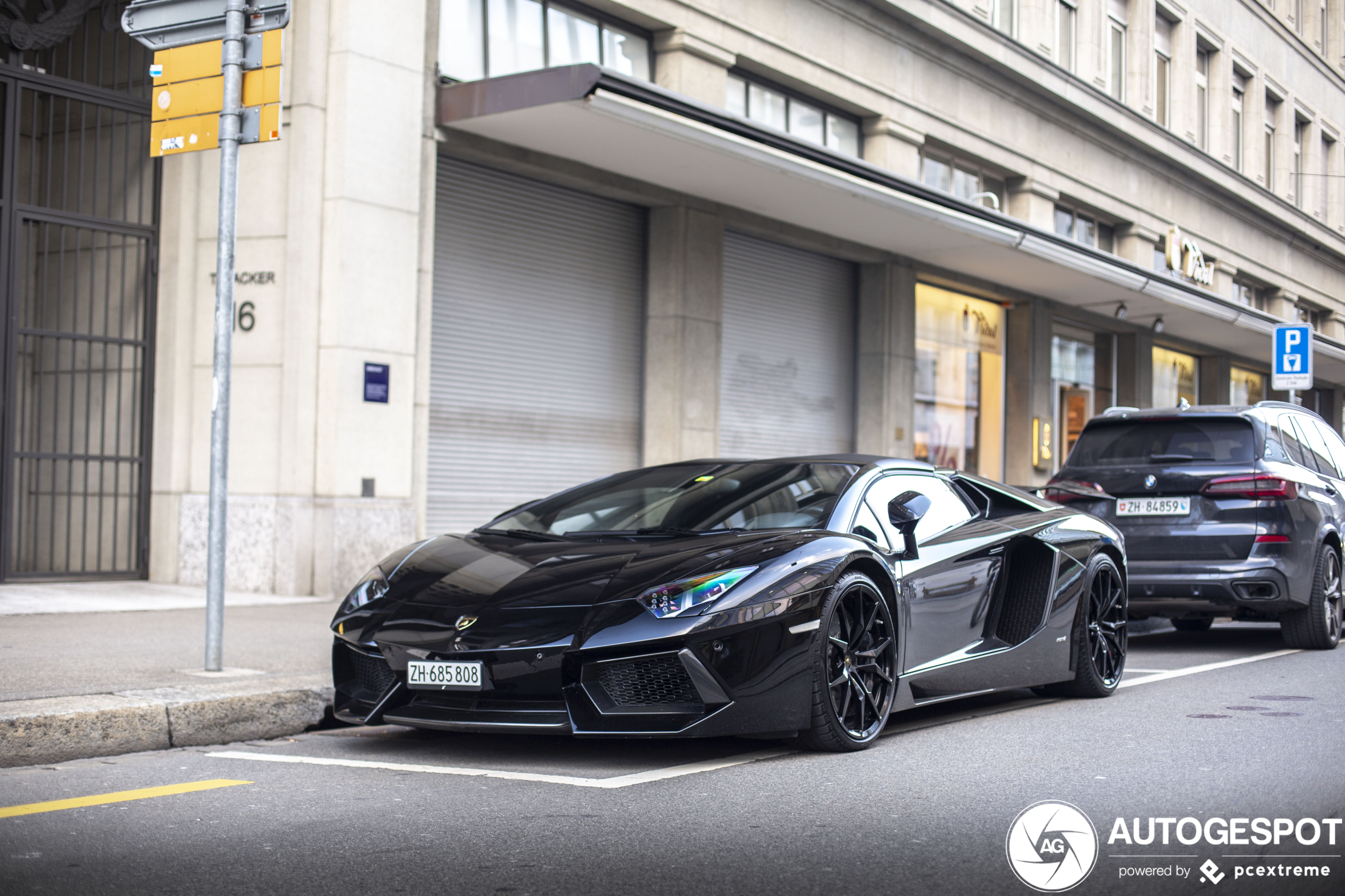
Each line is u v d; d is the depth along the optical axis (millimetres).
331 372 9281
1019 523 5711
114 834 3340
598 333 12164
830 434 15172
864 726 4547
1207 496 7758
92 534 9805
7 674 5234
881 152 15133
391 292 9656
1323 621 7949
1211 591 7648
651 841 3248
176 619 7516
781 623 4199
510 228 11234
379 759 4445
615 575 4352
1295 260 27688
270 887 2852
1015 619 5555
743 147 10500
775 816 3523
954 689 5082
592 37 11773
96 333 9820
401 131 9734
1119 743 4676
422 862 3055
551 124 10008
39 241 9734
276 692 5000
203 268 9711
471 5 10672
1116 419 8336
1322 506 8062
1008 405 18625
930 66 15992
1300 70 28266
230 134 5465
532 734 4941
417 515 10031
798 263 14617
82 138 9461
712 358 12875
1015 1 18406
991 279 17203
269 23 5414
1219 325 20844
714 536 4711
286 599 8953
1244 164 26125
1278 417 8312
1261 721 5207
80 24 9516
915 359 16234
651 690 4090
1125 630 6180
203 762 4391
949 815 3527
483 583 4516
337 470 9250
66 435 9812
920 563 4988
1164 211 22203
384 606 4559
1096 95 19484
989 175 17656
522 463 11375
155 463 9758
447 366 10711
